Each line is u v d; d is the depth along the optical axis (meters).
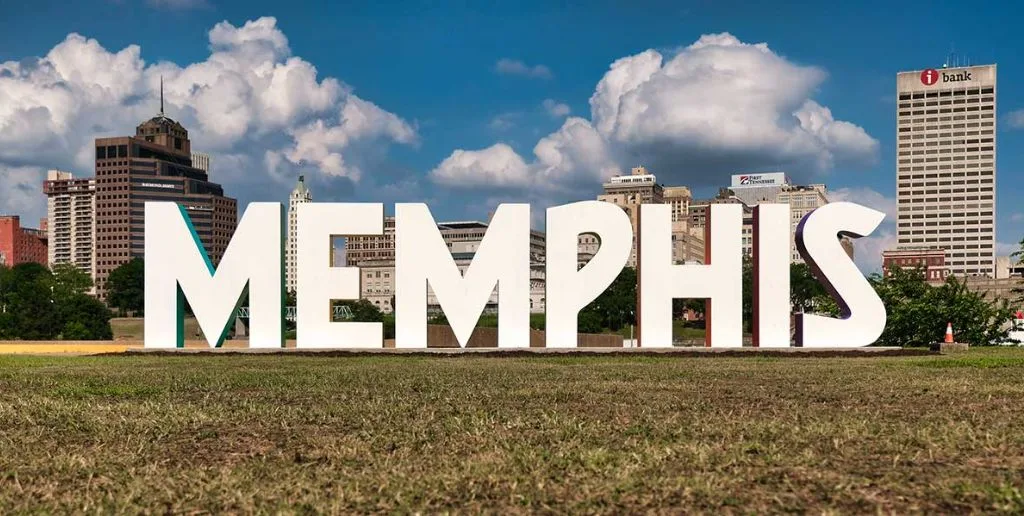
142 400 16.72
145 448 11.41
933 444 10.80
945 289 46.16
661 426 12.70
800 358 30.47
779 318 33.72
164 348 33.59
